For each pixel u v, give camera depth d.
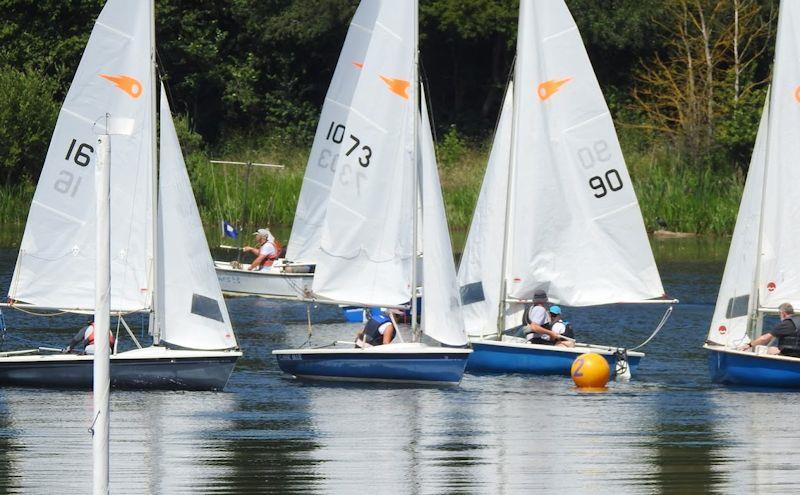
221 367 78.88
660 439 66.94
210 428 68.56
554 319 90.62
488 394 79.50
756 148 86.81
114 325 110.94
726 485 57.22
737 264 86.75
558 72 93.56
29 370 78.69
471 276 91.38
